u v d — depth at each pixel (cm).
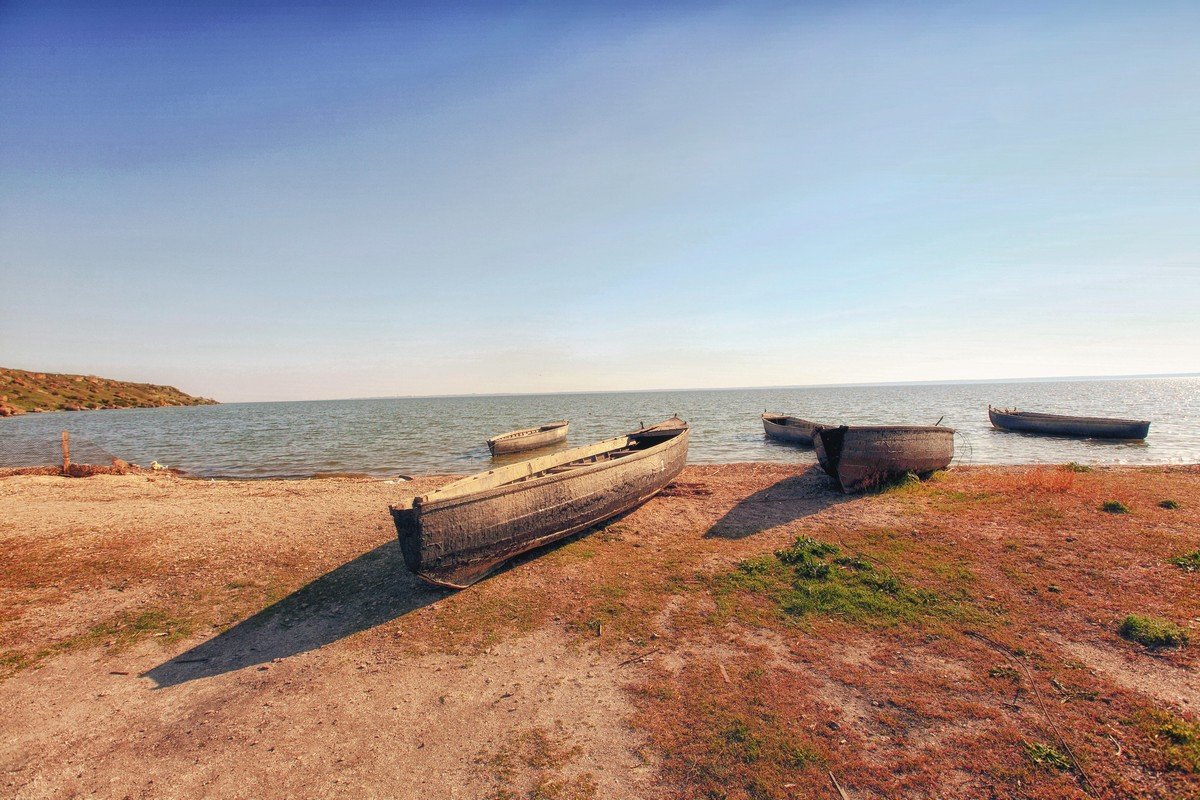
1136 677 538
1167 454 2280
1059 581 753
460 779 470
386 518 1312
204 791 474
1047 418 3014
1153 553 822
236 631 786
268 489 1811
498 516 883
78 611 854
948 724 495
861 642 643
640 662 636
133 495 1711
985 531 972
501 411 9500
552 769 473
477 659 671
